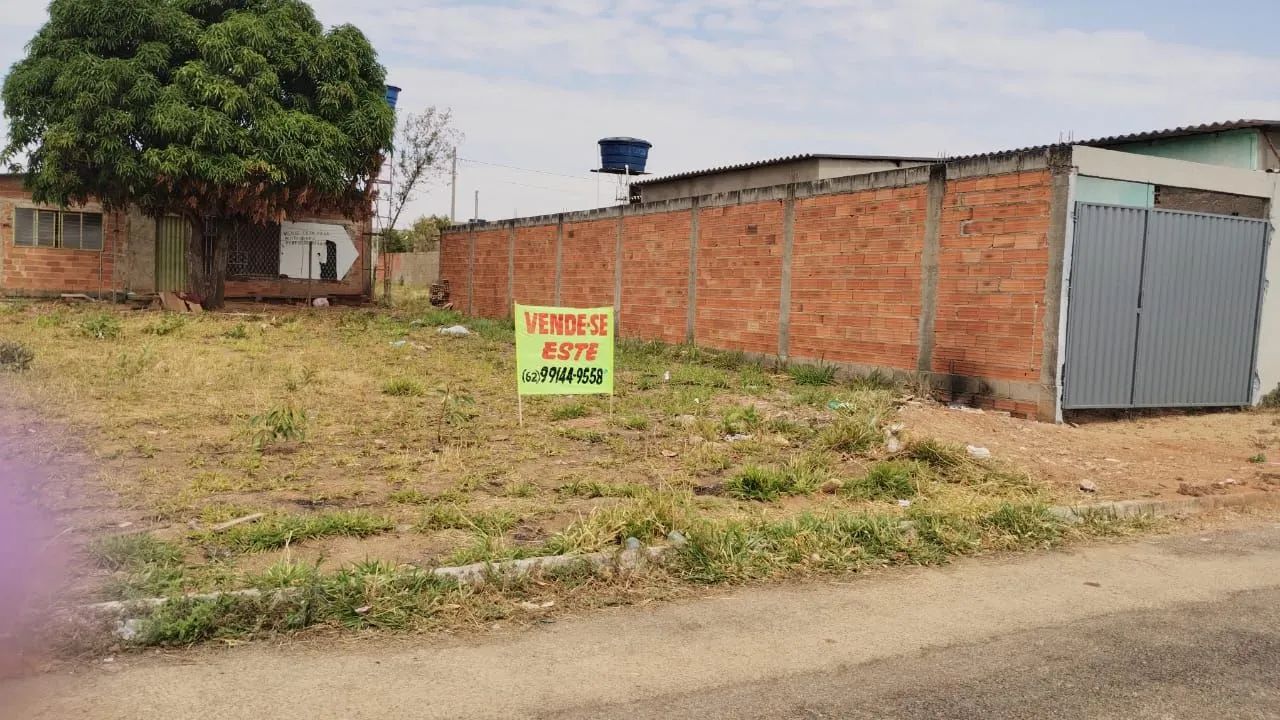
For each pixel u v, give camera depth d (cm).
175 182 1981
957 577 534
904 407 1050
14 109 2023
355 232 2711
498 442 855
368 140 2161
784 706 355
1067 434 982
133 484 640
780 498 682
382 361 1433
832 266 1394
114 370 1155
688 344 1747
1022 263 1084
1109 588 517
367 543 532
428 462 758
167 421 880
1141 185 1390
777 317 1516
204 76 1959
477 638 419
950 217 1184
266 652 393
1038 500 679
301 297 2634
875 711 351
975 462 805
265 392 1070
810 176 2155
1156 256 1112
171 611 407
